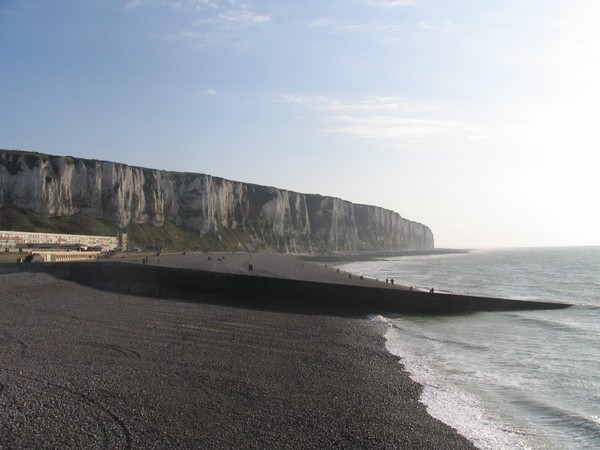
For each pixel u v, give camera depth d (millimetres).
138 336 19109
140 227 125375
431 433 10906
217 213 159000
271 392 13039
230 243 154250
